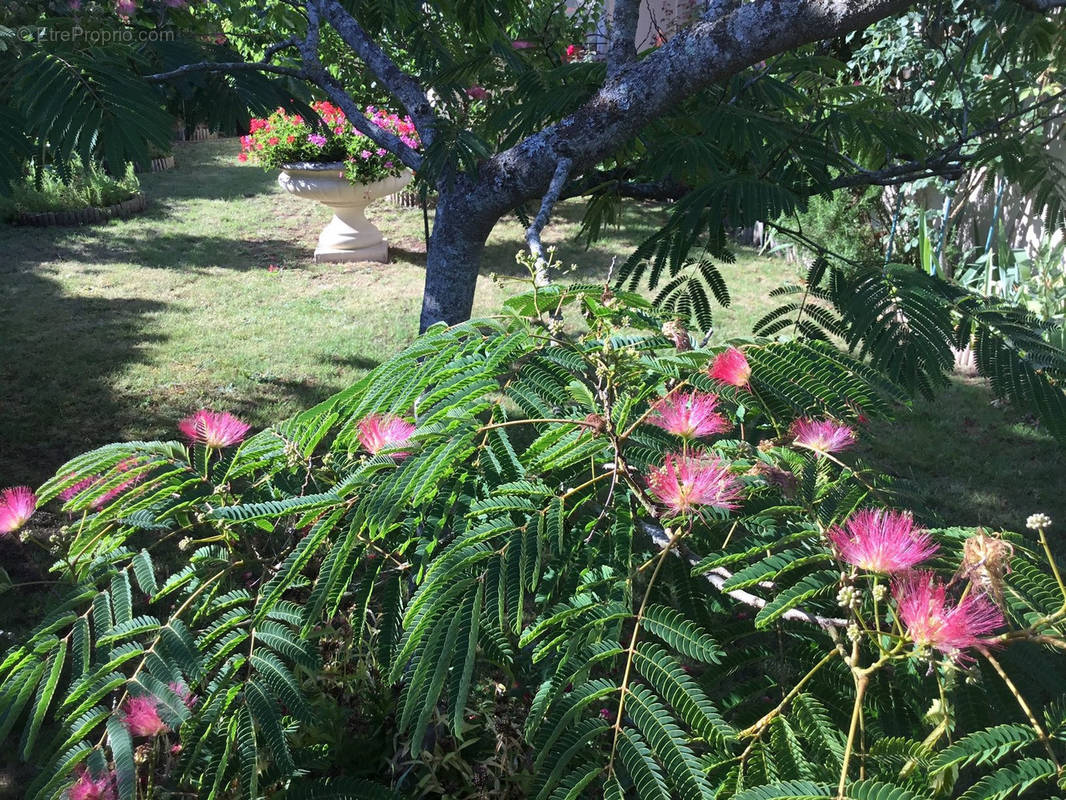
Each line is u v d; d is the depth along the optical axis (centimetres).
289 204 1184
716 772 89
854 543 93
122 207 1068
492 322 130
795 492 107
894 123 273
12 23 209
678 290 242
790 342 126
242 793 139
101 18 217
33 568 380
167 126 197
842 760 89
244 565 151
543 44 358
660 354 123
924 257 702
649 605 103
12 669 133
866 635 91
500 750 184
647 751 91
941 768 81
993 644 86
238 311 768
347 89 517
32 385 590
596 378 123
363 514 107
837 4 188
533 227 206
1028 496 482
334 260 934
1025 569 95
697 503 104
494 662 124
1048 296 589
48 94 182
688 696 92
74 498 146
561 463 110
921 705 103
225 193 1238
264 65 256
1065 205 326
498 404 118
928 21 444
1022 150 279
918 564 102
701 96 260
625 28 238
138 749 155
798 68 280
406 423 128
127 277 848
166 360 648
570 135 221
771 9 196
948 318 177
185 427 159
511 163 231
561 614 102
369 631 160
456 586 101
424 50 342
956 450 534
